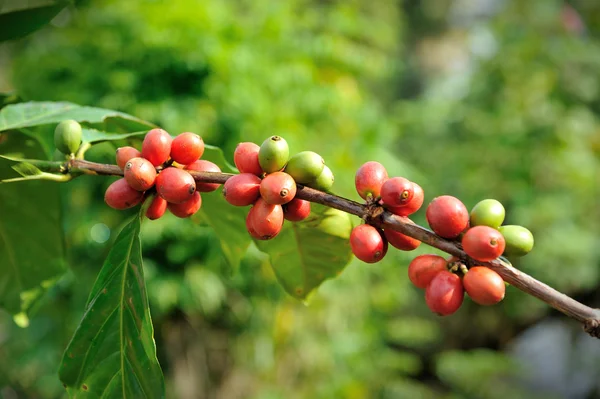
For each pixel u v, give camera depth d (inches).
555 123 245.4
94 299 47.1
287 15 200.7
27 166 48.6
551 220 233.8
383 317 233.0
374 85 346.0
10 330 189.6
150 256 159.5
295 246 62.7
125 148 48.9
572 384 287.4
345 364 199.8
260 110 166.4
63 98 160.9
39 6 60.1
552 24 273.4
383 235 44.0
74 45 176.9
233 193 43.1
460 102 294.0
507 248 40.9
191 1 166.9
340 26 217.5
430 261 42.0
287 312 179.5
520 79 262.2
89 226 156.9
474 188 257.4
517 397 260.7
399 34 371.2
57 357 169.8
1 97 71.7
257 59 176.9
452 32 468.1
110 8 177.0
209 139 161.2
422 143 309.4
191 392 169.8
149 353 44.3
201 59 159.0
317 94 189.6
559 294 37.5
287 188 41.3
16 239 72.9
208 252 158.1
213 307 166.1
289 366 187.3
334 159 182.9
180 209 49.0
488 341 274.8
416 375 274.1
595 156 253.4
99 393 46.7
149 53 162.6
